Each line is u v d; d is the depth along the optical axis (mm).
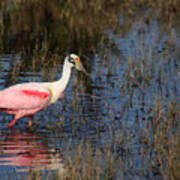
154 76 16766
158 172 10219
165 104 14258
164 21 24469
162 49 19719
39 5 24094
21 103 12719
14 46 19750
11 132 12312
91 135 12102
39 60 17969
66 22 23312
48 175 9844
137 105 14203
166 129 12297
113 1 26938
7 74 16172
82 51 19594
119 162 10641
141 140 11828
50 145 11469
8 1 23984
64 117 13258
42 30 22141
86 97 14734
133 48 19891
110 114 13438
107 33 22266
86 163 10211
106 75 16812
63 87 13453
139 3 27266
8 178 9609
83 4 25141
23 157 10750
